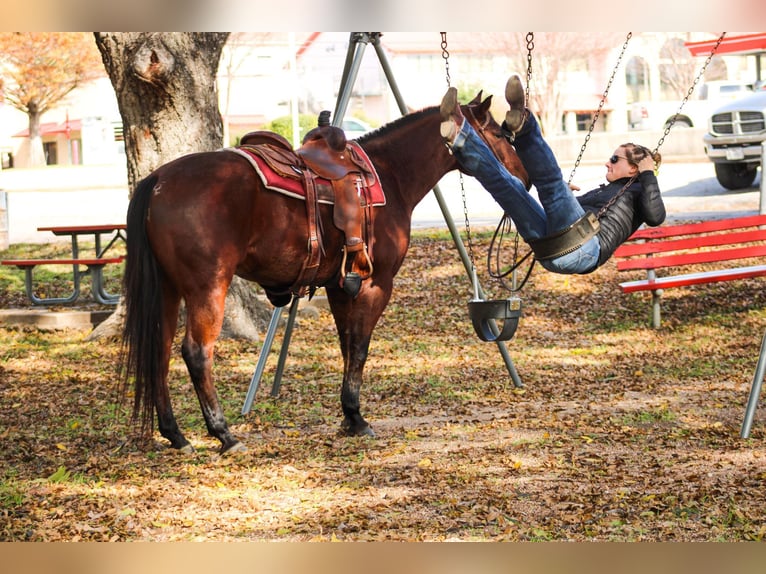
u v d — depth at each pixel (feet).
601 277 45.91
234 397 29.01
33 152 151.43
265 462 21.30
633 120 128.88
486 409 26.99
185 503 18.30
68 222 68.49
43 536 16.42
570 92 144.87
